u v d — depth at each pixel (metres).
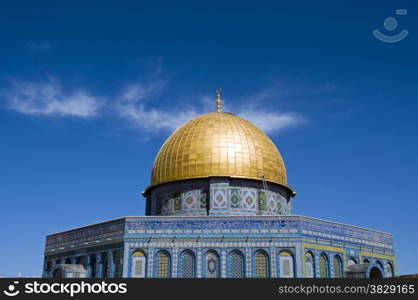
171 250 50.69
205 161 58.81
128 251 50.88
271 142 64.62
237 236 50.78
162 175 61.34
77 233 58.19
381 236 60.69
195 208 58.09
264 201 58.78
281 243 50.38
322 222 53.41
